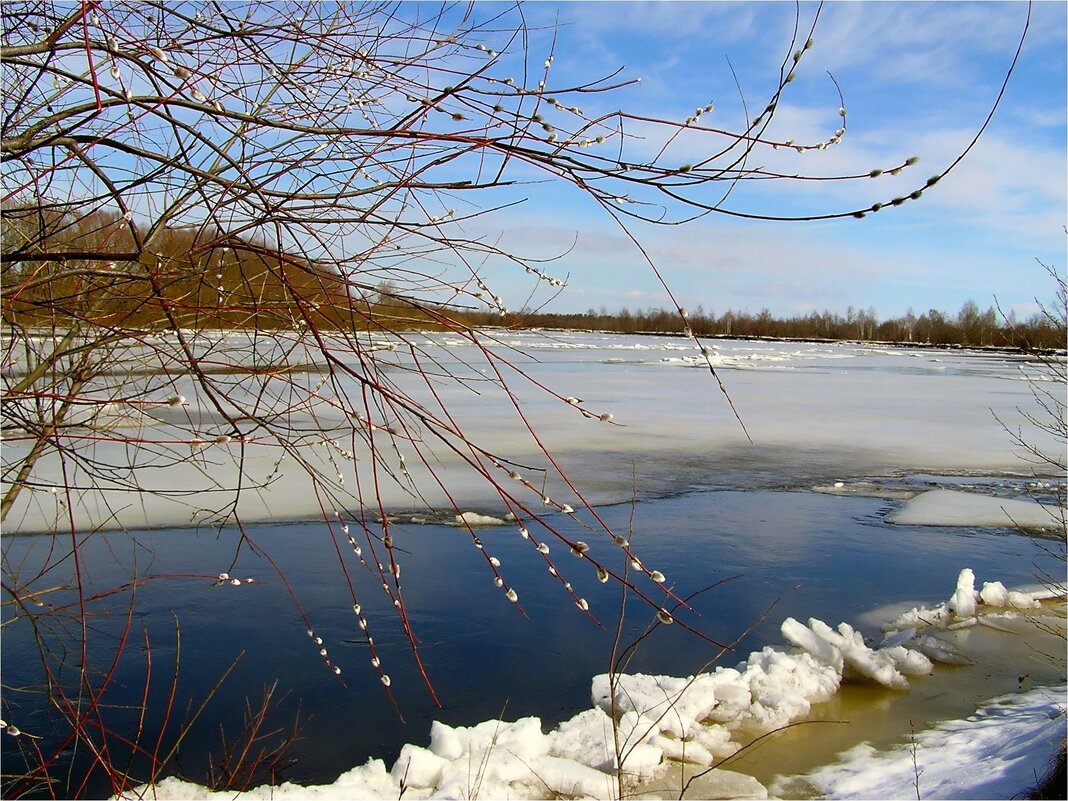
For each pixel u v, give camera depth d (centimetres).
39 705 489
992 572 866
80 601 252
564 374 3041
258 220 183
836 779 461
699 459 1440
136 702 513
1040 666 632
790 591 788
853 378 3244
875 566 875
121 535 838
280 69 238
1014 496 1212
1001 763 445
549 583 774
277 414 245
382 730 507
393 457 1255
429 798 423
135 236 180
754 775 470
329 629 645
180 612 658
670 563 859
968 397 2519
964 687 596
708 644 656
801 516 1072
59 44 191
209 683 548
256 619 655
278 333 217
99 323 211
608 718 511
